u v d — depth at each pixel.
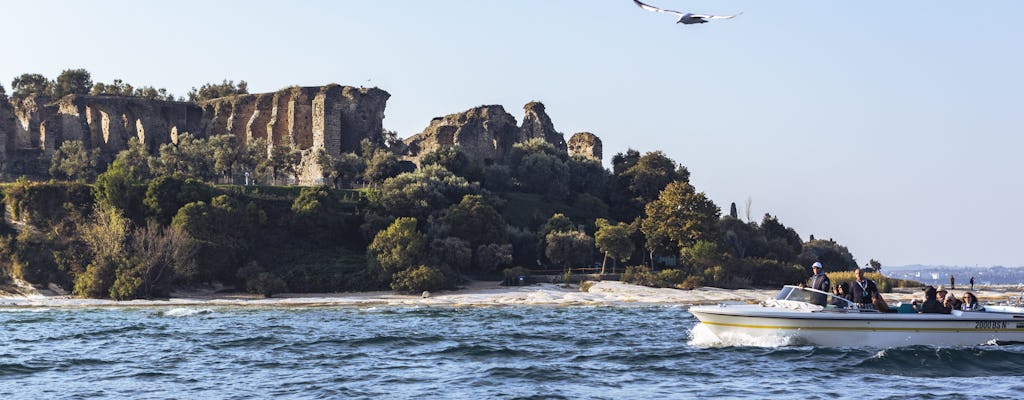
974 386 44.72
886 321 55.09
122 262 146.25
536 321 95.75
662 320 95.75
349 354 61.34
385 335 75.31
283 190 194.62
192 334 78.62
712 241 180.75
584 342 68.88
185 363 57.25
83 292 143.62
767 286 172.88
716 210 186.25
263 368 54.59
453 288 157.50
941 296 59.38
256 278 152.75
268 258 169.88
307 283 156.50
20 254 150.75
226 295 150.00
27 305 134.00
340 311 119.88
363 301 139.25
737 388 45.41
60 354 62.88
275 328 86.38
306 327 88.06
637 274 163.00
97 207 167.75
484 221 182.12
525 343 68.62
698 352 56.88
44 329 86.00
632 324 89.31
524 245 189.00
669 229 181.38
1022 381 45.84
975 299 58.72
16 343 71.62
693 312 59.66
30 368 55.19
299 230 179.12
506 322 94.50
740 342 57.94
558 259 180.75
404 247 156.50
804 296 57.19
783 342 56.53
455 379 49.31
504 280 166.38
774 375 48.34
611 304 134.12
